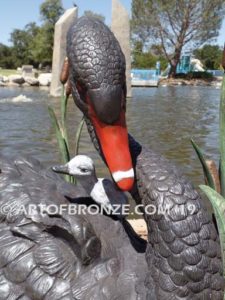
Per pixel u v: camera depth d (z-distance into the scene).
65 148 2.42
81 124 2.51
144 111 10.48
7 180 1.80
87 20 1.39
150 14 28.06
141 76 24.42
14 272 1.54
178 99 14.24
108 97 1.31
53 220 1.56
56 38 14.48
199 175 4.56
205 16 27.72
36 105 11.21
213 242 1.39
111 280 1.46
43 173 1.94
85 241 1.47
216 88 22.64
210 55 39.62
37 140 6.25
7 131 6.98
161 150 5.83
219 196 1.37
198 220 1.39
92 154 5.32
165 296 1.37
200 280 1.36
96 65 1.32
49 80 21.61
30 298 1.49
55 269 1.49
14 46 46.97
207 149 5.94
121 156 1.33
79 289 1.45
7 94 15.16
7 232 1.63
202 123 8.50
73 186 1.88
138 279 1.46
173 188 1.41
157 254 1.40
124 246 1.61
